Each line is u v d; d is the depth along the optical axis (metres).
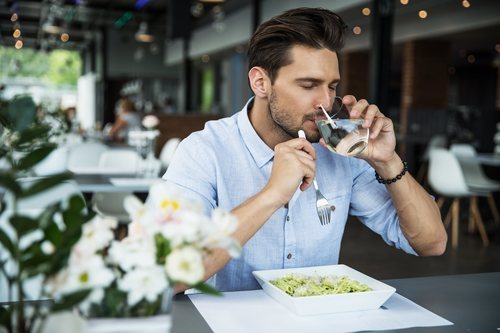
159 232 0.71
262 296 1.23
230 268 1.38
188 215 0.70
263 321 1.07
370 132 1.30
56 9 13.16
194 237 0.70
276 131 1.39
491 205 6.21
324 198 1.39
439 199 7.42
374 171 1.53
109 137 9.03
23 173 0.75
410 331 1.04
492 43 12.27
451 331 1.05
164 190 0.73
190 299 1.20
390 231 1.50
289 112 1.26
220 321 1.07
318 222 1.43
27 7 15.23
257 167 1.42
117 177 3.65
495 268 4.37
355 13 9.38
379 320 1.10
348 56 13.79
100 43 19.97
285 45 1.23
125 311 0.71
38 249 0.71
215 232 0.71
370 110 1.26
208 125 1.48
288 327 1.05
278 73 1.25
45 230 0.70
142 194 3.90
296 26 1.22
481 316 1.14
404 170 1.38
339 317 1.11
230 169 1.41
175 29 8.72
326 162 1.49
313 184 1.44
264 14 11.34
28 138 0.74
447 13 10.40
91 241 0.71
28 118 0.75
